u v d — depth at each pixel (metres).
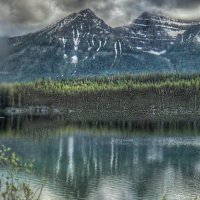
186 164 74.19
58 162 75.19
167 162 76.38
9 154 83.06
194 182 59.44
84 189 54.53
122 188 55.91
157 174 65.06
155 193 53.28
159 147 97.94
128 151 91.00
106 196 51.88
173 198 51.00
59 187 54.88
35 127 150.00
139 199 50.28
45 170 66.31
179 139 114.62
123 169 69.38
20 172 58.19
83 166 71.62
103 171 67.38
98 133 131.00
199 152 89.75
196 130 141.00
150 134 127.88
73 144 103.19
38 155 83.38
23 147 95.44
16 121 179.25
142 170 68.44
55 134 126.62
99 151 90.94
